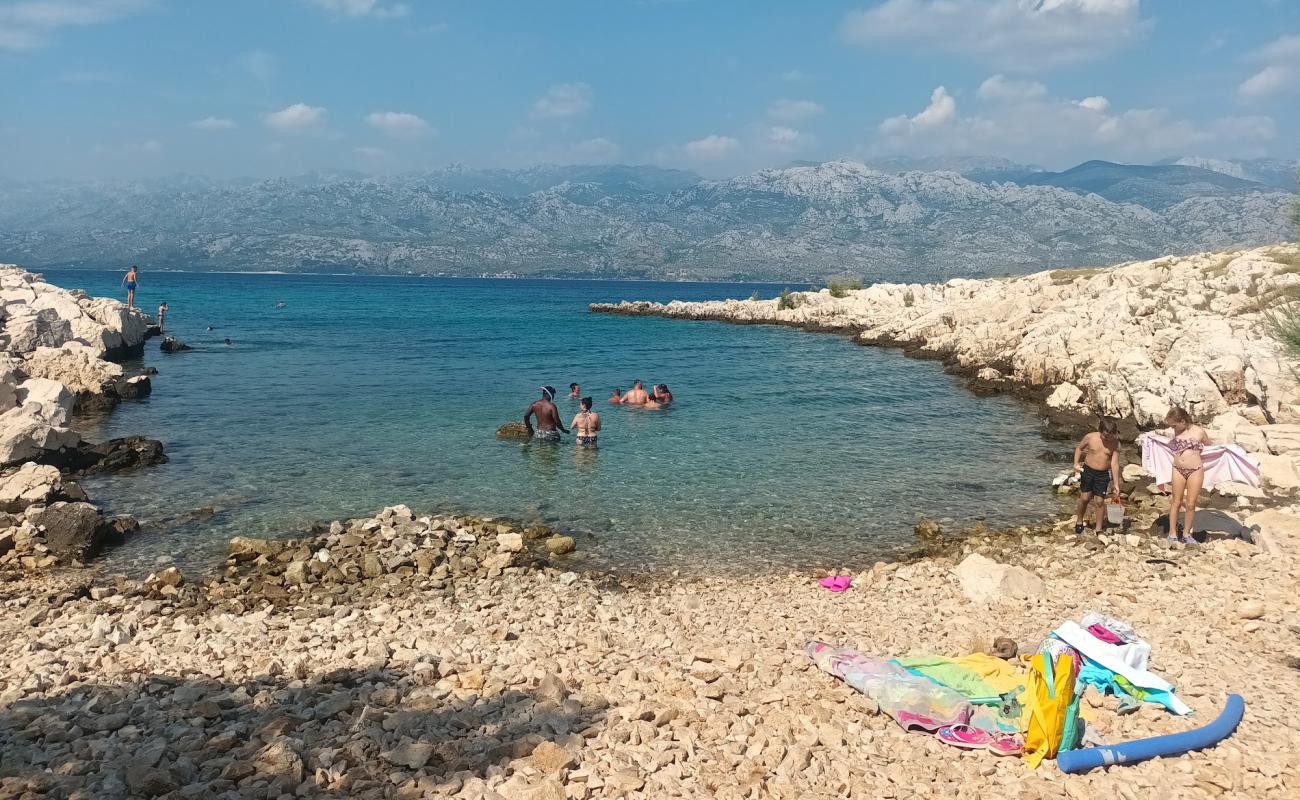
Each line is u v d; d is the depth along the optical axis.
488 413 30.48
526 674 9.40
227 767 6.94
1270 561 14.55
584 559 15.90
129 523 16.89
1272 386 25.84
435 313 98.75
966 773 7.33
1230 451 17.03
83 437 25.34
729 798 6.79
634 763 7.29
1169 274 42.78
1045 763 7.46
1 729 7.84
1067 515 18.61
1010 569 13.23
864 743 7.85
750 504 19.47
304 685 9.16
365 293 169.25
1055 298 49.25
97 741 7.54
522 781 6.93
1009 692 8.69
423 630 11.49
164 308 61.50
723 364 46.97
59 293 47.06
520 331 70.56
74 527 15.56
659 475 21.94
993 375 39.47
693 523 18.05
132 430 26.67
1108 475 16.91
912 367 45.72
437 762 7.28
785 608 12.80
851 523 18.12
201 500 19.14
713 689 8.82
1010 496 20.25
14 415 21.19
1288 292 33.09
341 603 13.47
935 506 19.41
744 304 88.25
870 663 9.39
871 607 12.70
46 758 7.22
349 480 21.05
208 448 24.33
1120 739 8.01
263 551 15.62
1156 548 15.74
